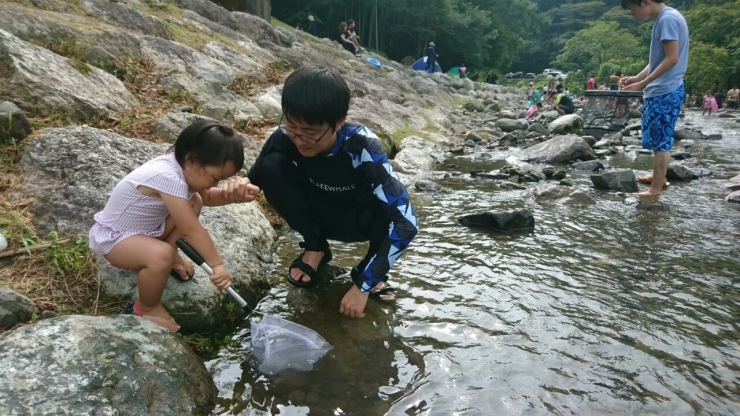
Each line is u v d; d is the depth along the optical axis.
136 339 1.70
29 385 1.41
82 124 3.40
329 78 1.99
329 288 2.63
